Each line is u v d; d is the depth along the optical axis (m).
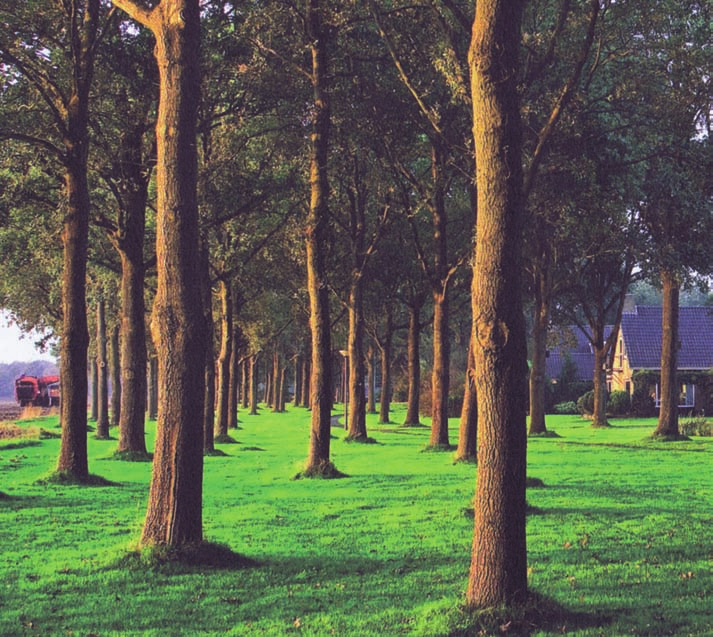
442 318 31.95
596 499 16.56
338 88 24.58
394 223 40.94
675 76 20.62
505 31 8.27
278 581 10.14
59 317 44.22
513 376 8.05
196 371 10.97
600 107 22.95
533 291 43.81
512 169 8.19
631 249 33.78
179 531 10.91
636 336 72.38
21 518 14.93
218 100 25.72
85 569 10.66
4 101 21.75
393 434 43.31
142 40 24.14
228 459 28.86
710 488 18.52
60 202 21.88
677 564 10.79
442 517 14.62
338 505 16.30
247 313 53.56
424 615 8.23
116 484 20.02
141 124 25.80
